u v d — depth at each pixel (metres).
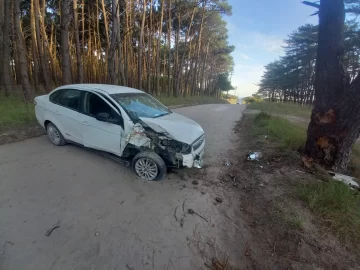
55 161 4.41
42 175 3.85
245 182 4.22
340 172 4.64
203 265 2.40
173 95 26.75
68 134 4.81
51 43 22.11
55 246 2.44
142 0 19.78
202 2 24.44
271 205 3.45
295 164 4.77
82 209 3.09
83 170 4.16
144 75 27.36
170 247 2.59
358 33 24.73
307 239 2.79
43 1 17.19
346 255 2.59
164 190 3.77
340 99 4.34
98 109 4.30
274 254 2.60
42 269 2.16
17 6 9.10
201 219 3.12
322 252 2.62
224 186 4.07
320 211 3.23
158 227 2.89
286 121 10.03
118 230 2.77
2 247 2.36
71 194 3.40
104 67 25.08
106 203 3.28
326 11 4.36
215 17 27.98
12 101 9.53
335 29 4.28
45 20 21.48
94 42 25.38
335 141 4.52
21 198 3.18
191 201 3.52
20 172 3.88
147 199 3.48
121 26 19.80
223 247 2.67
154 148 3.84
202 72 37.97
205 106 19.97
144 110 4.44
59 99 4.92
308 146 5.00
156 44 25.69
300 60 36.72
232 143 6.78
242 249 2.66
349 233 2.88
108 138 4.14
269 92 62.22
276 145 6.07
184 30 29.22
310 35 32.97
